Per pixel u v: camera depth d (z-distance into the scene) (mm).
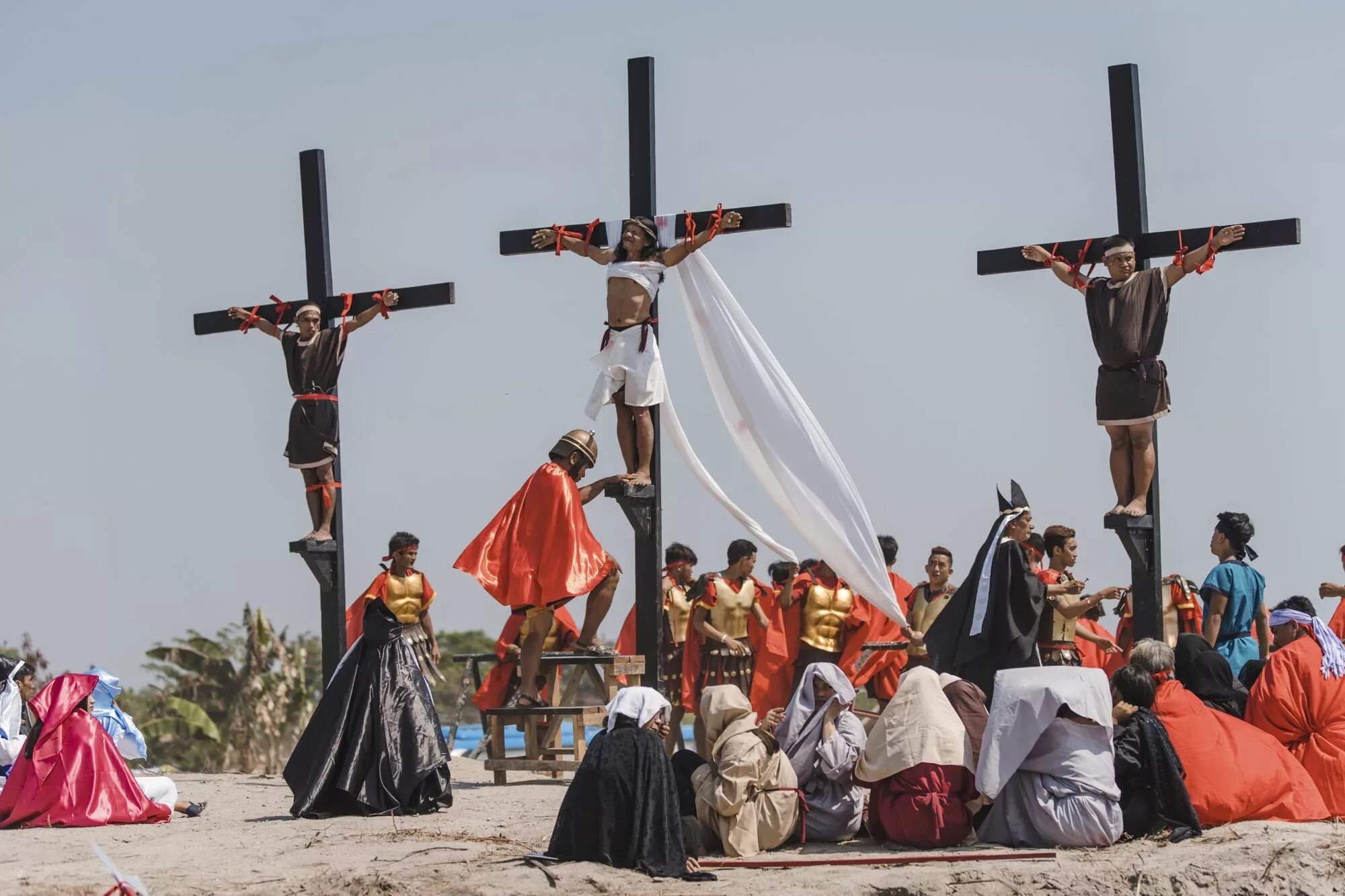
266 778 18469
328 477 16531
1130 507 14641
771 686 17547
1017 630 13516
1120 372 14562
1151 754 12109
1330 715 13414
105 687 15289
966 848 11812
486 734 17125
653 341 15102
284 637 33719
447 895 10625
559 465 15508
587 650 16391
